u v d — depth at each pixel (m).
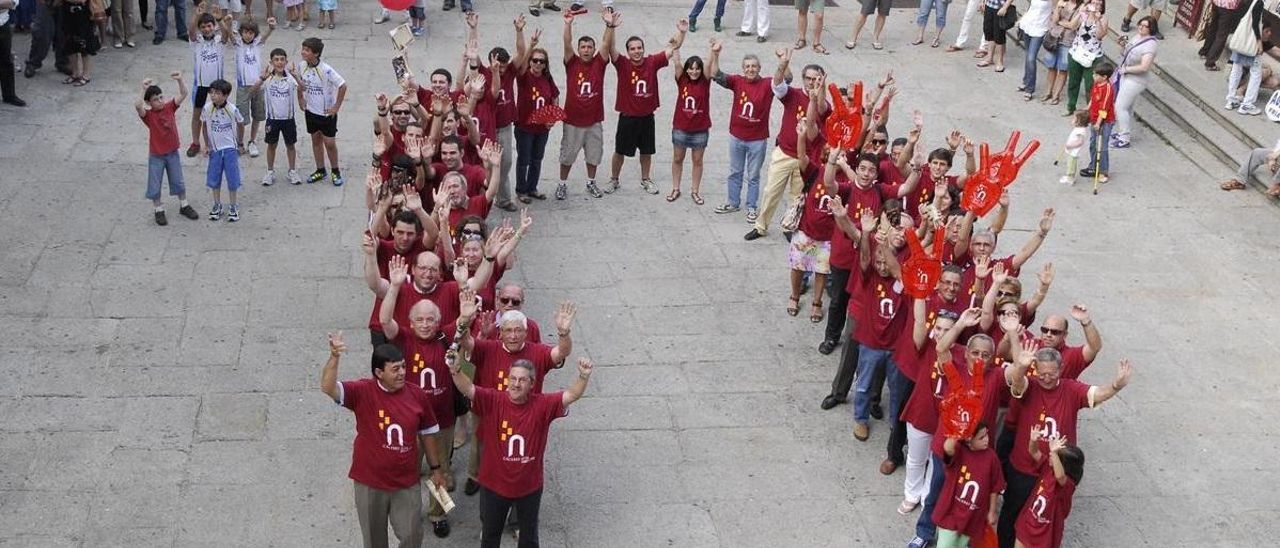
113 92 17.80
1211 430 12.12
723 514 10.59
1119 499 11.11
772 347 13.02
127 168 15.77
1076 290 14.43
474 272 10.82
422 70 19.05
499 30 20.78
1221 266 15.12
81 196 14.98
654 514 10.54
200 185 15.48
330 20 20.39
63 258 13.64
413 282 10.55
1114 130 17.94
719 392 12.23
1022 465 9.73
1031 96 19.45
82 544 9.77
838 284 12.62
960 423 9.22
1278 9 17.91
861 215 11.14
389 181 11.93
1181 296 14.43
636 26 21.31
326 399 11.70
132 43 19.34
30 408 11.24
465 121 13.54
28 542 9.74
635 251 14.73
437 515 10.11
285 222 14.78
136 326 12.55
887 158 13.45
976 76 20.20
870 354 11.30
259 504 10.33
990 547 9.52
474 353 9.85
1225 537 10.71
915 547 10.11
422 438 9.26
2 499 10.16
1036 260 15.02
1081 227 15.85
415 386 9.22
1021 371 9.59
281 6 21.28
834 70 20.02
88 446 10.83
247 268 13.76
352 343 12.57
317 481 10.64
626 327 13.18
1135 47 17.48
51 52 18.98
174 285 13.31
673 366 12.58
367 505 9.24
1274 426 12.23
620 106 15.55
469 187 12.69
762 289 14.11
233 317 12.84
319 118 15.26
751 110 15.02
